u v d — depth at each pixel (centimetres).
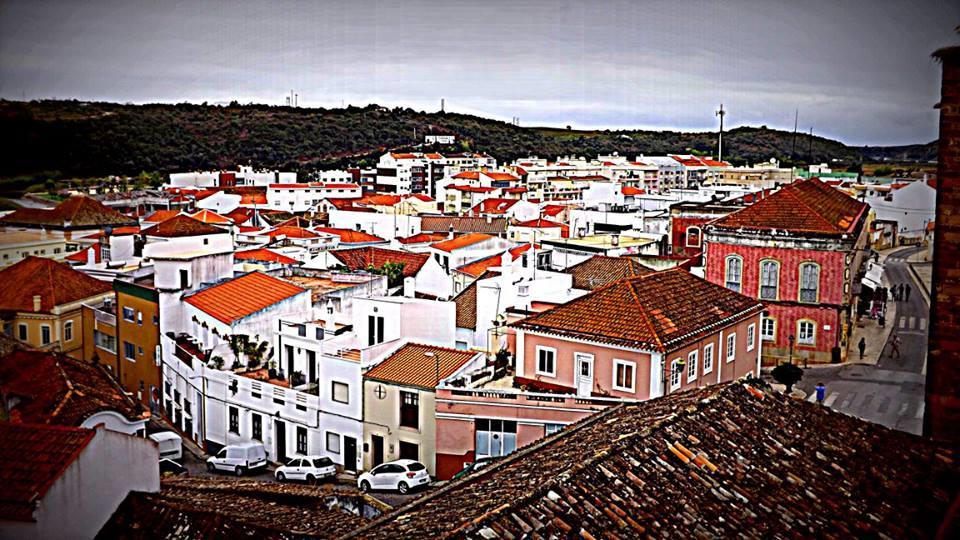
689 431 2214
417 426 4616
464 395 4322
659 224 10656
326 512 2783
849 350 6919
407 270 9338
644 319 4300
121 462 2617
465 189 18275
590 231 11212
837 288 6506
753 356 5141
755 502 1962
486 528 1691
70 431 2531
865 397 5622
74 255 9881
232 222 12912
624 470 1978
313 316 6281
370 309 5500
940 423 2233
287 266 8294
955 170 2034
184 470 4862
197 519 2508
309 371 5362
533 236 10131
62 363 4441
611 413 2720
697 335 4391
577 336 4303
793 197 6944
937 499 2141
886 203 13950
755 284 6738
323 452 4988
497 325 5419
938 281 2114
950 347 2128
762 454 2195
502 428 4300
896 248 13488
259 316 5909
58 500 2392
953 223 2062
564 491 1848
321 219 15412
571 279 6353
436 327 5353
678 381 4244
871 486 2153
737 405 2439
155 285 6456
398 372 4738
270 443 5212
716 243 6862
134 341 6650
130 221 12306
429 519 1839
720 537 1805
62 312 7119
